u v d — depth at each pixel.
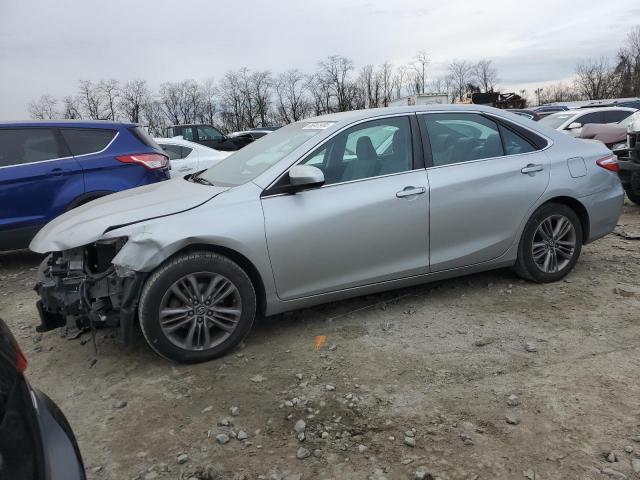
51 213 6.16
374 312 4.33
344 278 3.95
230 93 66.31
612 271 5.03
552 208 4.61
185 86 65.62
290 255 3.73
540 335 3.78
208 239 3.49
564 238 4.75
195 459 2.67
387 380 3.29
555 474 2.43
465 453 2.60
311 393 3.19
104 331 4.22
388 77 70.12
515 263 4.65
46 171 6.13
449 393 3.12
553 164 4.59
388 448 2.67
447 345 3.71
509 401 2.98
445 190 4.16
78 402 3.25
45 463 1.61
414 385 3.22
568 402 2.96
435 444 2.68
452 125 4.39
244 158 4.38
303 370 3.47
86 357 3.83
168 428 2.93
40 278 3.84
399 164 4.13
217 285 3.58
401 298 4.58
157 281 3.41
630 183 7.73
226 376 3.45
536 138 4.63
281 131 4.61
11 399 1.59
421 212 4.09
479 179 4.28
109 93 62.28
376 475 2.49
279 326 4.17
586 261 5.38
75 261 3.58
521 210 4.45
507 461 2.53
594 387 3.09
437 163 4.23
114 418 3.06
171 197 3.80
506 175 4.38
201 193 3.77
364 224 3.91
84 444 2.84
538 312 4.17
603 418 2.80
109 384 3.43
